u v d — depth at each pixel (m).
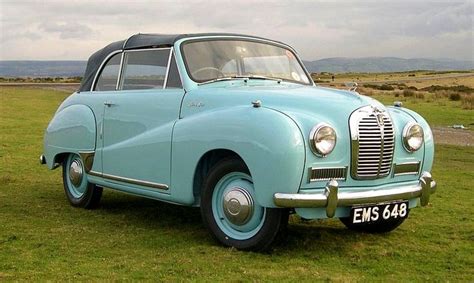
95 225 6.09
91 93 6.99
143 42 6.33
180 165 5.45
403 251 5.27
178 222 6.28
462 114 27.11
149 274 4.34
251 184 4.94
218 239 5.19
